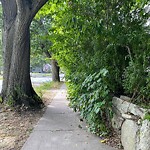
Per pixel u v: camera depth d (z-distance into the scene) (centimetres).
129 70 344
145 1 378
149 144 239
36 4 569
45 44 1540
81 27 406
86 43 450
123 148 315
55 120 489
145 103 304
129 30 393
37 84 1656
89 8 419
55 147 321
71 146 326
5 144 336
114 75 383
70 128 423
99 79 355
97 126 381
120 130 338
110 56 398
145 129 252
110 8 405
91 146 326
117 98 353
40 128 425
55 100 800
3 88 616
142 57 338
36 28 1466
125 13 405
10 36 615
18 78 603
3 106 583
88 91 398
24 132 399
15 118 506
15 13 614
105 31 386
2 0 619
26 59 614
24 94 601
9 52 616
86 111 392
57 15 542
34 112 568
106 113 387
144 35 355
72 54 518
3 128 427
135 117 288
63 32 501
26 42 607
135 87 327
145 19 404
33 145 330
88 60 448
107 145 330
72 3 427
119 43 379
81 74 453
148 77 307
